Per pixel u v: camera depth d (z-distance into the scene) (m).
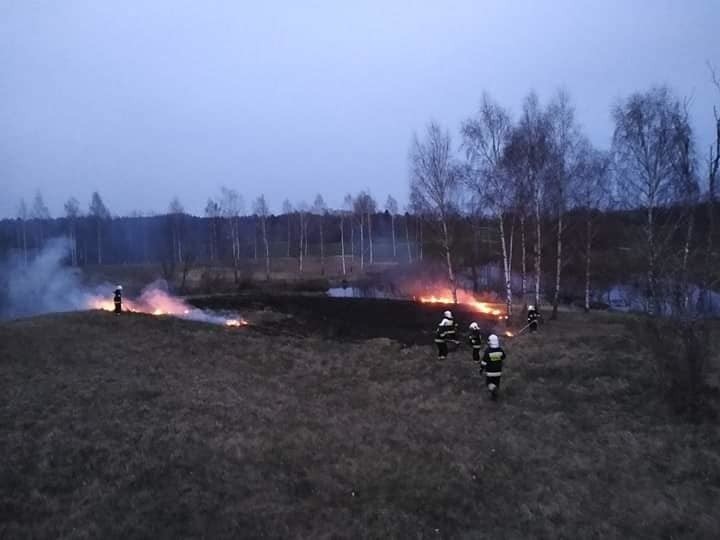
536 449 10.41
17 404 11.80
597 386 14.16
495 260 49.31
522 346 20.12
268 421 11.78
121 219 87.19
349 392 15.02
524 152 28.17
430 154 36.00
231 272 58.12
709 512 7.81
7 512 7.55
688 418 11.29
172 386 14.11
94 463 9.11
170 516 7.55
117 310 24.67
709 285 12.66
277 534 7.22
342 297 39.34
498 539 7.31
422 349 21.28
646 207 26.50
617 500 8.30
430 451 10.23
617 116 27.83
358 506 8.08
